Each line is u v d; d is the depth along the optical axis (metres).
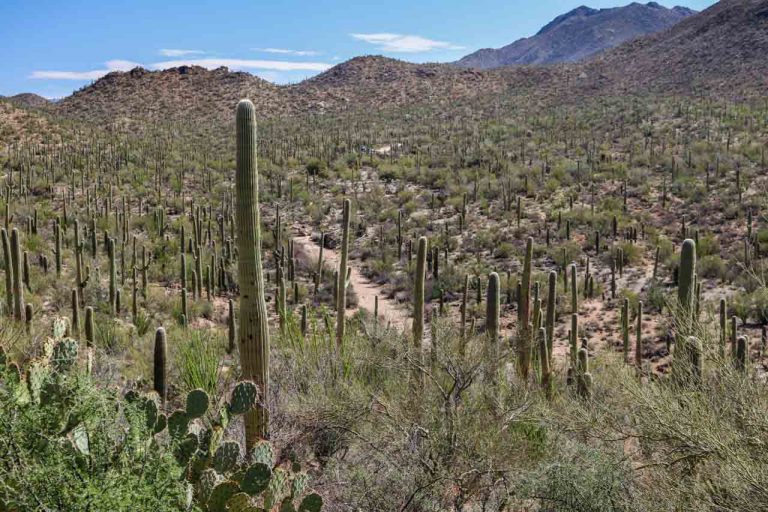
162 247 36.66
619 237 40.97
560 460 5.58
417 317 8.77
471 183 58.00
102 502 3.31
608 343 23.41
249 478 4.20
